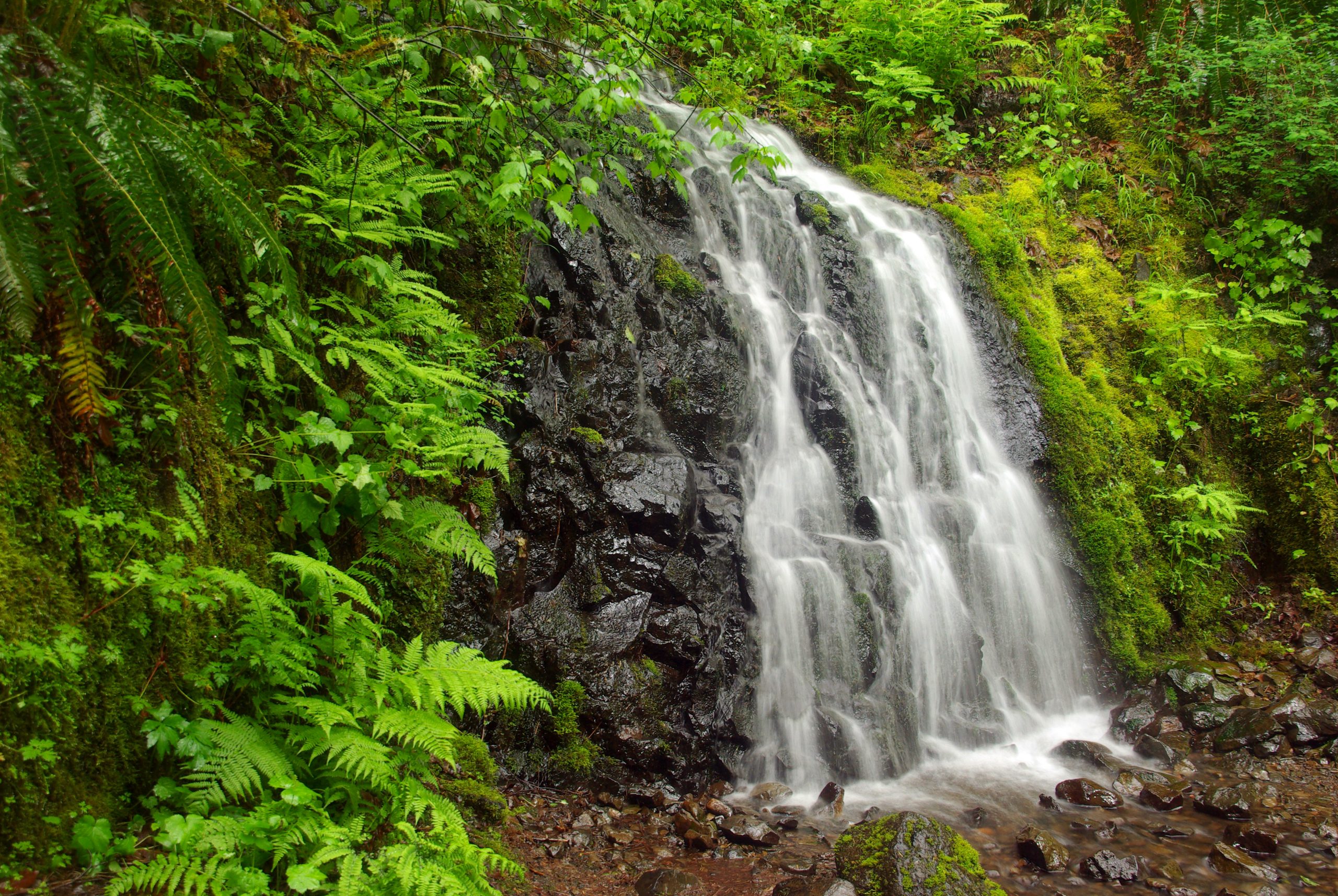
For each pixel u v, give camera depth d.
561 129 4.90
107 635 2.58
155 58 3.18
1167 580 6.56
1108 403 7.11
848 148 8.13
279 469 3.25
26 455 2.46
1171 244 8.16
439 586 3.99
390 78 4.09
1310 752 5.09
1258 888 3.78
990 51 9.27
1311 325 7.83
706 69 7.90
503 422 4.60
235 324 3.27
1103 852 3.89
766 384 5.80
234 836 2.39
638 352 5.26
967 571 5.91
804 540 5.33
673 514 4.70
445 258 4.63
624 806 4.08
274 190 3.59
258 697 2.89
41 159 2.22
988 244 7.43
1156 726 5.53
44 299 2.22
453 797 3.49
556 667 4.27
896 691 5.13
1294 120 7.91
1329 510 6.97
